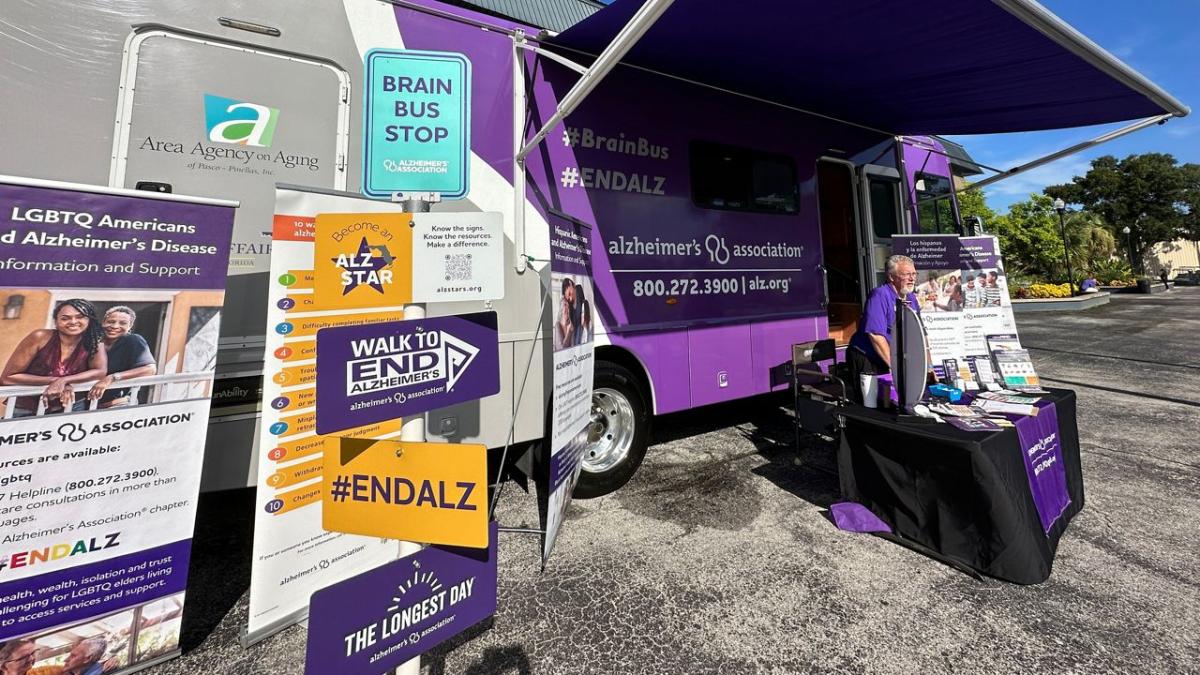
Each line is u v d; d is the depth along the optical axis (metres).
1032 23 2.18
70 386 1.46
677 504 2.94
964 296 3.31
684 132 3.33
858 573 2.25
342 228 1.39
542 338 2.69
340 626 1.06
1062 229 19.84
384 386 1.21
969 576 2.22
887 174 4.62
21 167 1.72
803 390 3.43
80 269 1.47
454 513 1.17
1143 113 3.83
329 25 2.18
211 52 1.97
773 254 3.80
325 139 2.15
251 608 1.60
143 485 1.59
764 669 1.72
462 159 1.61
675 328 3.29
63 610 1.49
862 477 2.68
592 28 2.53
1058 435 2.71
